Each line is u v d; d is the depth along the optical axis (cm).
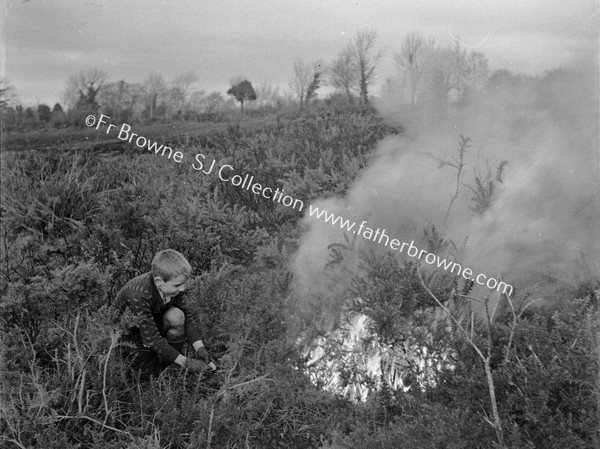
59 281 321
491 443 254
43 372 304
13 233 402
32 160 430
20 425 277
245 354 313
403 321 301
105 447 263
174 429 274
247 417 291
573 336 289
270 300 313
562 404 272
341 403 293
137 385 294
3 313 313
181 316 321
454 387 284
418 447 254
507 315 325
